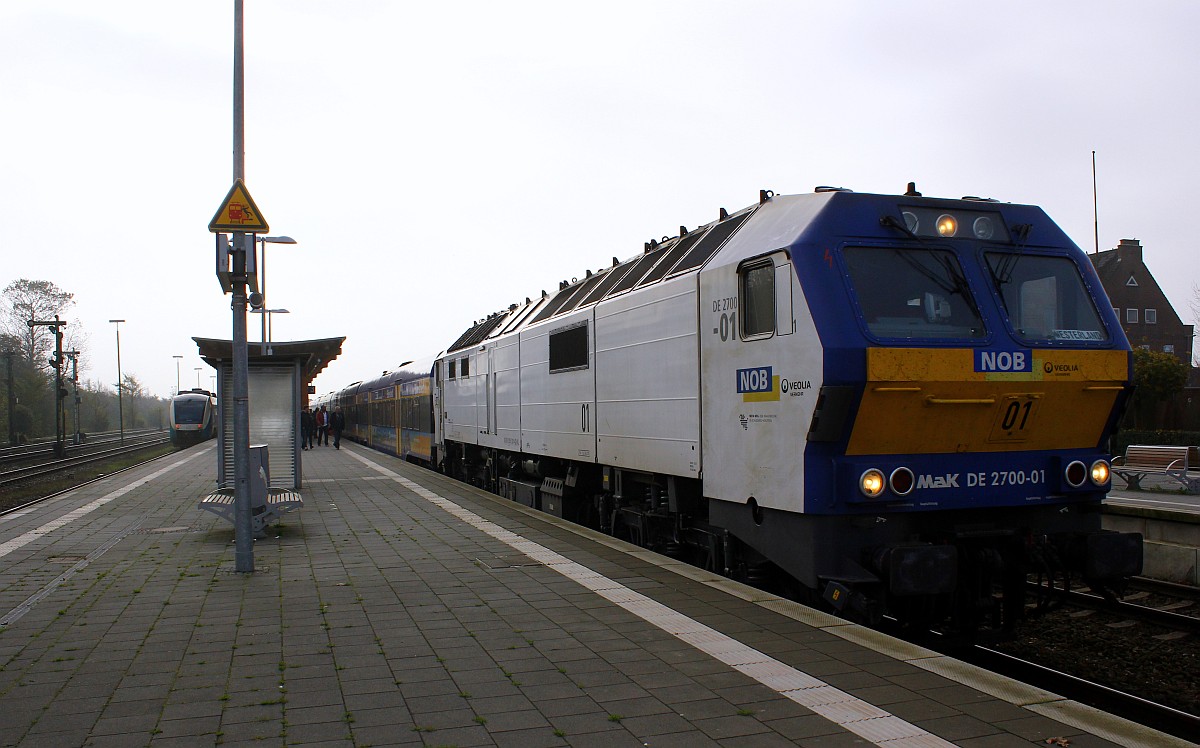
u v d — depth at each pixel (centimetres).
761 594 707
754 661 530
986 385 633
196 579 815
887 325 634
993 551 650
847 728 420
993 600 666
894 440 627
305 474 2102
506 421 1462
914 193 703
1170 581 998
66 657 557
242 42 877
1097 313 692
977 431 644
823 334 609
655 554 913
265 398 1672
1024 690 472
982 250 681
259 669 529
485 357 1622
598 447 1034
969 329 653
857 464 615
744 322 713
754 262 695
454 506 1405
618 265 1166
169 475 2170
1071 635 809
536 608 680
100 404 8431
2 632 623
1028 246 694
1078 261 705
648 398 894
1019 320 670
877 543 629
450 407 1983
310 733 424
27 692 489
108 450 4362
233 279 855
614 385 984
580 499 1243
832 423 608
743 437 711
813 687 481
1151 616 829
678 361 826
